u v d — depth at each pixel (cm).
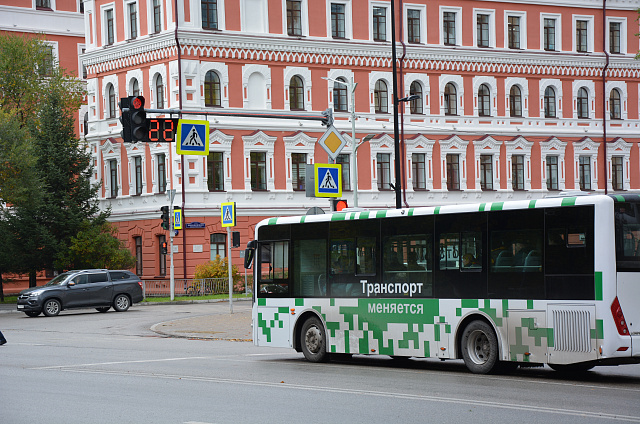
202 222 5594
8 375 1842
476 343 1870
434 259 1939
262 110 5775
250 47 5719
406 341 1984
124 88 5884
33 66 6119
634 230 1694
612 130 6850
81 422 1270
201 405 1415
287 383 1694
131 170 5888
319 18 5959
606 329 1653
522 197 6544
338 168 2717
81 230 5419
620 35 6912
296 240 2244
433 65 6284
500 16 6512
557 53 6650
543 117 6619
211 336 2920
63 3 7150
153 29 5684
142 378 1778
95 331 3275
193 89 5556
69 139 5522
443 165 6309
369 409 1363
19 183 5078
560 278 1723
